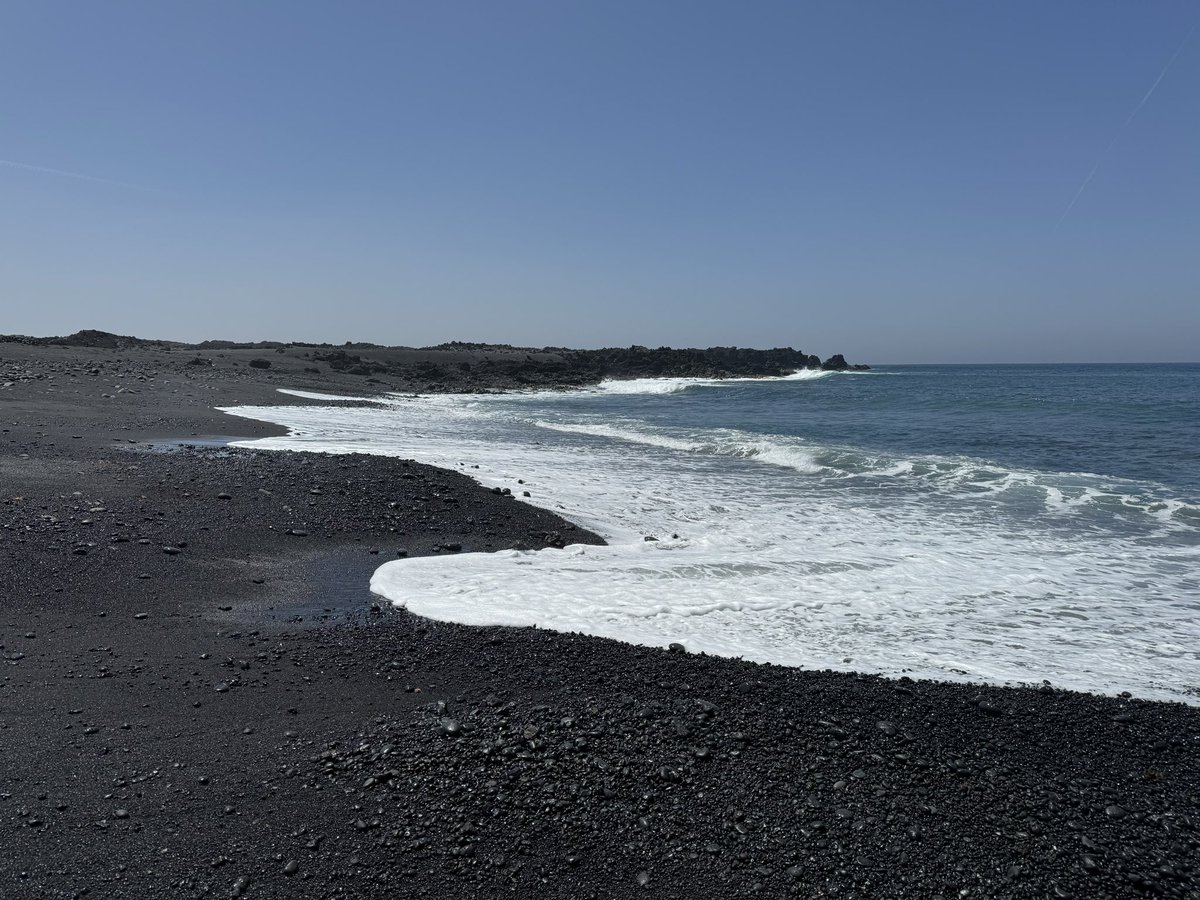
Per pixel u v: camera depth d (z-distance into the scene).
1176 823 4.54
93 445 15.84
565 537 11.32
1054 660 6.96
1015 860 4.16
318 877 4.01
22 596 7.80
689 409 38.97
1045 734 5.52
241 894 3.88
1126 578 9.38
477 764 4.94
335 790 4.71
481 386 59.25
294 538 10.50
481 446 20.89
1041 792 4.79
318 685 6.21
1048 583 9.18
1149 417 29.27
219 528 10.55
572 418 32.88
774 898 3.92
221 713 5.70
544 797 4.63
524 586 8.90
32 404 21.98
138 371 35.94
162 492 11.98
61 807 4.46
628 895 3.95
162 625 7.42
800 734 5.36
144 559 9.13
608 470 17.17
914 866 4.11
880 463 17.52
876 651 7.14
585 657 6.71
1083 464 18.22
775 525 12.16
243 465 14.28
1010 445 21.97
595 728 5.36
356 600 8.41
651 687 6.09
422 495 12.95
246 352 63.75
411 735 5.29
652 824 4.43
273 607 8.11
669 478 16.25
